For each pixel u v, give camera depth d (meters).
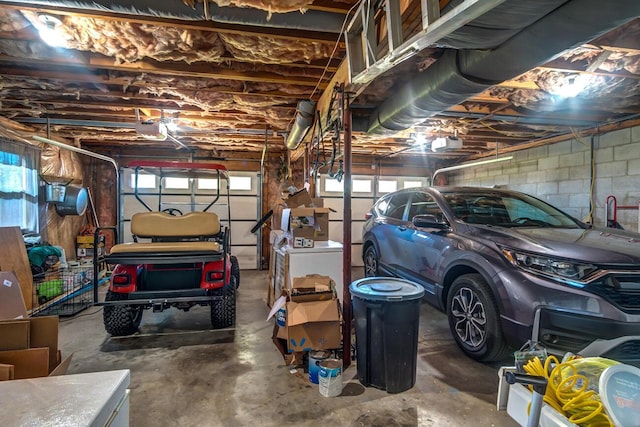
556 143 5.63
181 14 1.88
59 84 3.32
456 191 3.91
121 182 7.09
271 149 7.42
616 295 2.15
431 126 5.00
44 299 4.34
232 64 3.03
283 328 2.90
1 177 4.31
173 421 2.10
